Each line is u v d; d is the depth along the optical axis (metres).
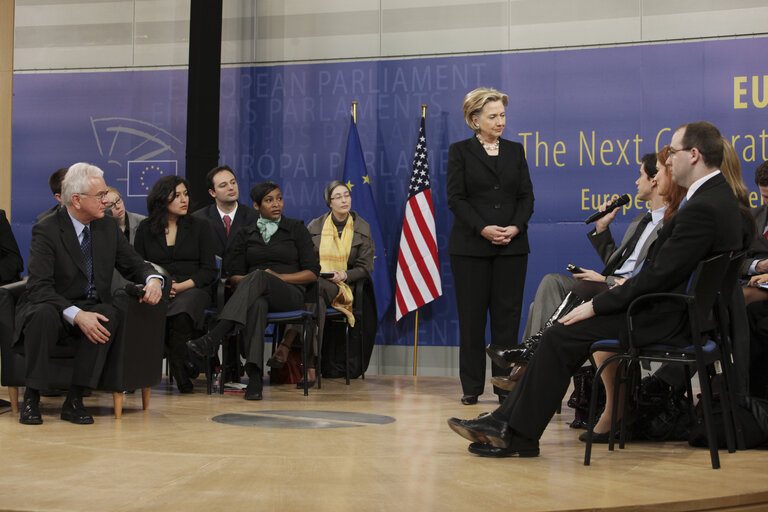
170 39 6.69
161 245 4.80
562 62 6.19
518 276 4.35
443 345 6.29
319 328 4.92
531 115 6.23
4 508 1.81
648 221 3.70
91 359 3.35
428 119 6.38
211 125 6.05
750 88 5.89
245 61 6.63
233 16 6.64
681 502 1.91
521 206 4.40
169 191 4.78
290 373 5.28
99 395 4.43
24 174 6.75
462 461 2.45
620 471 2.30
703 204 2.47
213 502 1.86
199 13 6.04
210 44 6.05
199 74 6.03
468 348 4.29
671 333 2.44
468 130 6.32
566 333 2.51
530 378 2.52
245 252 4.95
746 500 1.99
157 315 3.69
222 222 5.44
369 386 5.18
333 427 3.23
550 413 2.50
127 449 2.64
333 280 5.38
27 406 3.31
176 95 6.67
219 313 4.77
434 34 6.38
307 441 2.85
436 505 1.85
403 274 6.14
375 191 6.45
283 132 6.58
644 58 6.07
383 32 6.46
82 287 3.57
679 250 2.44
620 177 6.11
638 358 2.45
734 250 2.49
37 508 1.80
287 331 4.96
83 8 6.77
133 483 2.07
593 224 6.14
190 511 1.77
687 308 2.45
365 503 1.86
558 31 6.20
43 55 6.80
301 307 4.67
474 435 2.52
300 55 6.57
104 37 6.75
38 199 6.74
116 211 5.16
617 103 6.11
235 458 2.46
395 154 6.44
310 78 6.55
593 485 2.09
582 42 6.16
